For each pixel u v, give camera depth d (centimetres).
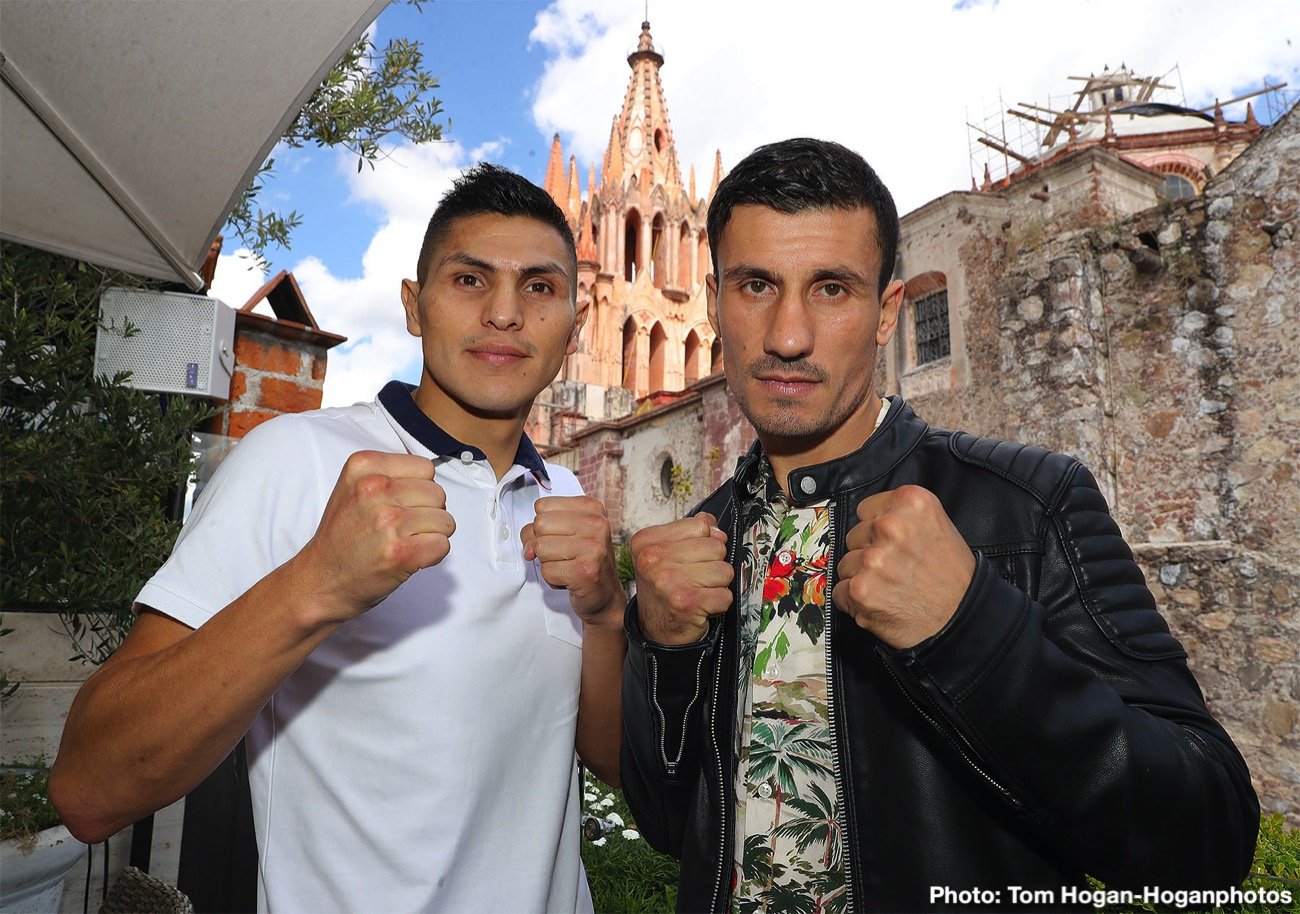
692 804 143
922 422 151
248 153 206
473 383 147
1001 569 124
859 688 126
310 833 127
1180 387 782
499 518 149
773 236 131
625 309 4741
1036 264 884
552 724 149
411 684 130
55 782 117
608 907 368
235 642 103
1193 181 2258
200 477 348
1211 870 105
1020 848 117
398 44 313
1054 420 842
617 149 5159
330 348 399
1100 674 113
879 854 118
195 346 308
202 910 240
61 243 246
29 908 217
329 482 136
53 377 276
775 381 133
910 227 1040
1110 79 2464
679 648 131
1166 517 774
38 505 273
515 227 149
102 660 283
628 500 1599
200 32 173
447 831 126
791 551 143
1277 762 582
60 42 175
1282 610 594
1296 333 710
